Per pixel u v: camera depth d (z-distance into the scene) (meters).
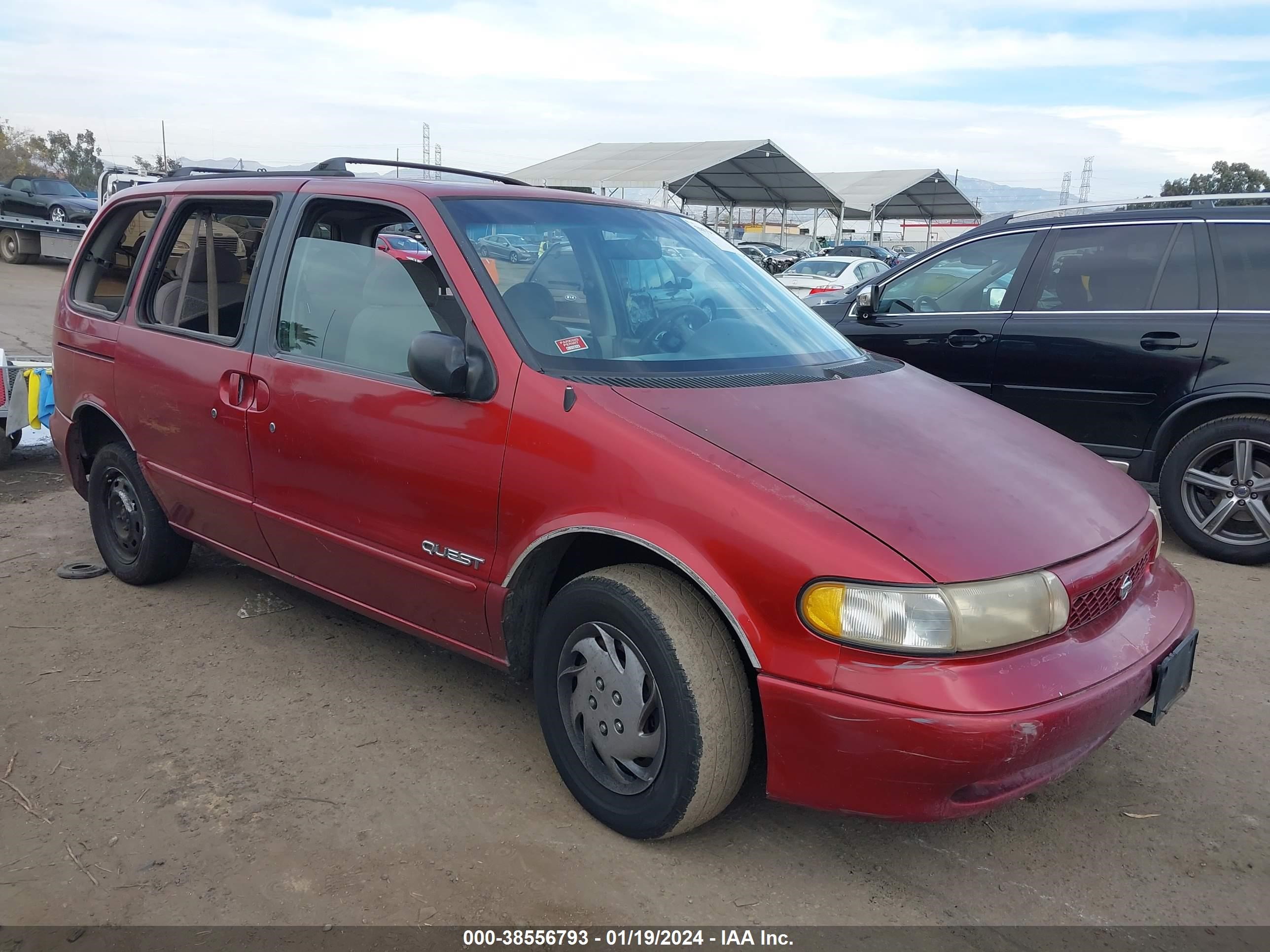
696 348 3.18
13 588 4.50
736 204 48.84
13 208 23.30
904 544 2.29
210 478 3.80
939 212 54.09
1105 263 5.45
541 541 2.71
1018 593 2.29
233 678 3.65
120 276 4.46
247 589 4.55
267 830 2.73
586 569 3.02
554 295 3.10
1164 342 5.14
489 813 2.84
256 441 3.53
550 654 2.82
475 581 2.92
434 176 3.89
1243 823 2.88
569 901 2.47
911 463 2.62
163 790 2.92
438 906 2.44
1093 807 2.96
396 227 3.28
